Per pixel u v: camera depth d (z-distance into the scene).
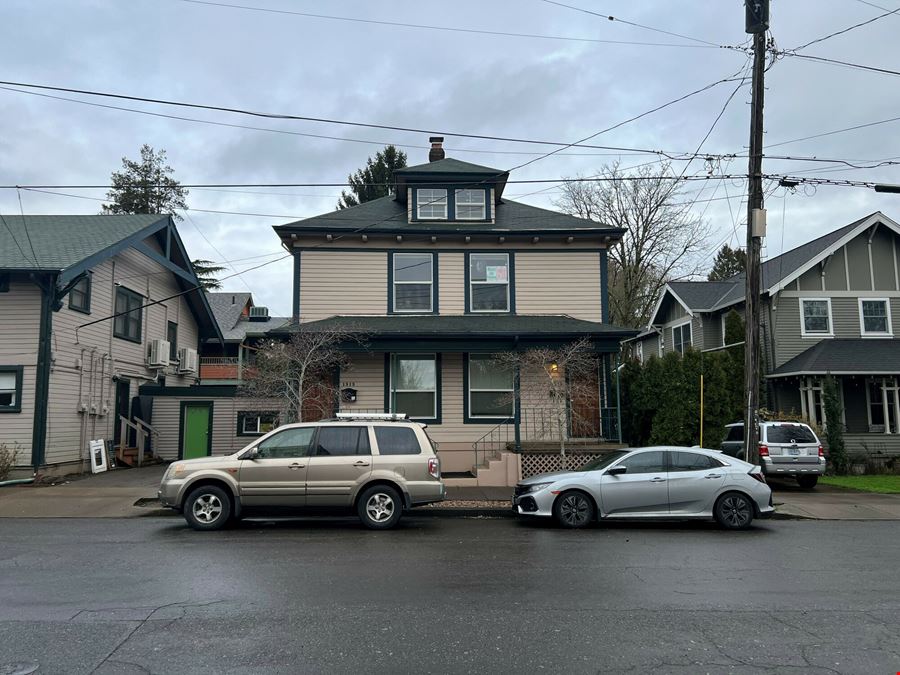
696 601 6.59
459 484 16.08
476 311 18.91
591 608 6.30
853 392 24.61
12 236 18.66
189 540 9.88
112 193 44.91
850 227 26.05
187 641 5.32
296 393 15.81
